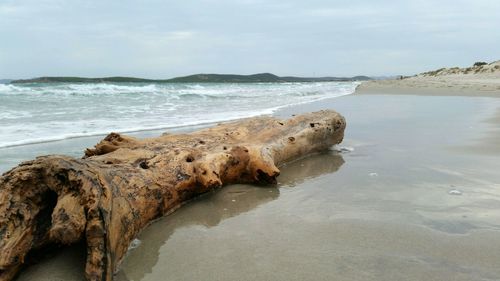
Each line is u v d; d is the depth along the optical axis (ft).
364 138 27.43
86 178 9.98
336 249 11.21
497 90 66.33
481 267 10.03
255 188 16.96
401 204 14.51
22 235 9.58
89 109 45.03
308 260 10.63
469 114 38.42
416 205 14.33
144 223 12.67
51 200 10.53
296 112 43.86
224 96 76.23
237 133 20.13
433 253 10.78
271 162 17.58
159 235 12.30
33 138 26.45
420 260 10.44
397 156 21.93
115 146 15.99
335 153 23.18
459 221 12.80
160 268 10.33
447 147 23.65
